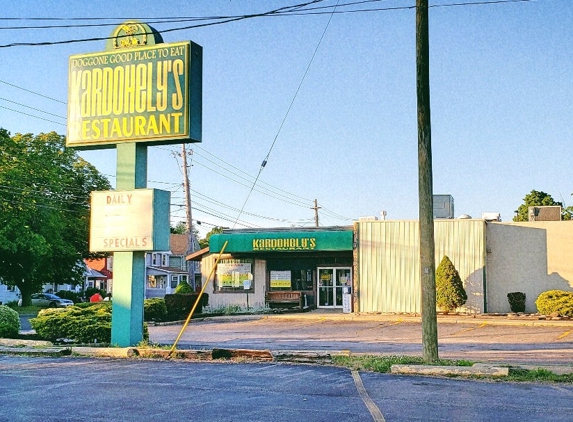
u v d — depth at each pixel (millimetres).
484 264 30312
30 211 44406
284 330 24906
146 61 17516
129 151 17516
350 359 14477
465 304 30188
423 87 14453
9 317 20047
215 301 35812
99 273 76625
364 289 31562
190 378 12156
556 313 27891
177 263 78125
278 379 12070
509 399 10133
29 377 12258
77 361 14875
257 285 35469
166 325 28219
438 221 30984
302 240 32562
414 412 9023
